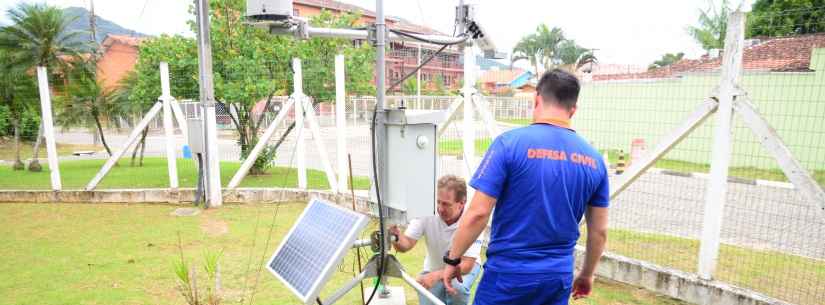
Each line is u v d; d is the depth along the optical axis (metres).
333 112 10.85
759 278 4.44
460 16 3.48
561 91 2.10
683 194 9.41
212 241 5.90
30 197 8.34
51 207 7.88
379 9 2.69
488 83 53.00
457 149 7.18
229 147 13.82
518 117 11.67
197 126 7.52
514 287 2.05
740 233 6.39
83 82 13.05
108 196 8.21
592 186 2.09
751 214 7.58
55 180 8.32
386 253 2.77
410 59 23.47
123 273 4.82
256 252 5.47
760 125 3.64
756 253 5.25
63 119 12.52
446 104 11.59
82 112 13.00
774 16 5.52
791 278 4.44
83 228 6.54
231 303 4.09
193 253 5.45
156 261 5.18
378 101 2.73
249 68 9.78
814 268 4.73
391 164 2.72
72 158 16.86
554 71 2.15
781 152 3.56
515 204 2.04
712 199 3.94
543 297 2.07
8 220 7.02
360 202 7.29
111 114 13.78
